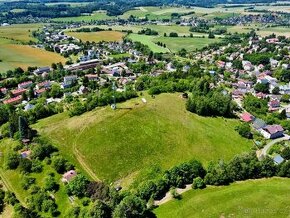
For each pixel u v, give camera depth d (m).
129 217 127.94
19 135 189.75
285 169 159.88
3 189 158.38
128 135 190.25
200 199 144.00
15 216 138.00
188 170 156.75
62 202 145.75
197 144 190.12
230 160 167.62
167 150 183.25
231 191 148.25
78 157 176.50
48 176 158.88
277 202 140.50
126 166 170.88
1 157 180.75
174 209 139.50
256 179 159.00
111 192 141.12
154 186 148.00
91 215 128.25
